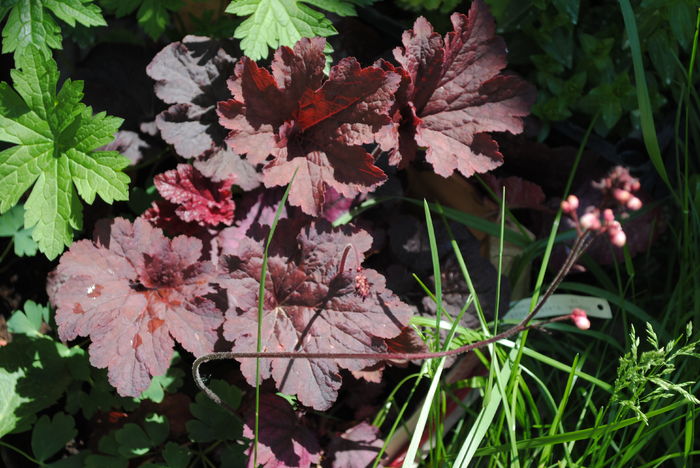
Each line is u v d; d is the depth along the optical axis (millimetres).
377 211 850
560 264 866
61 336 753
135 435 794
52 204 775
